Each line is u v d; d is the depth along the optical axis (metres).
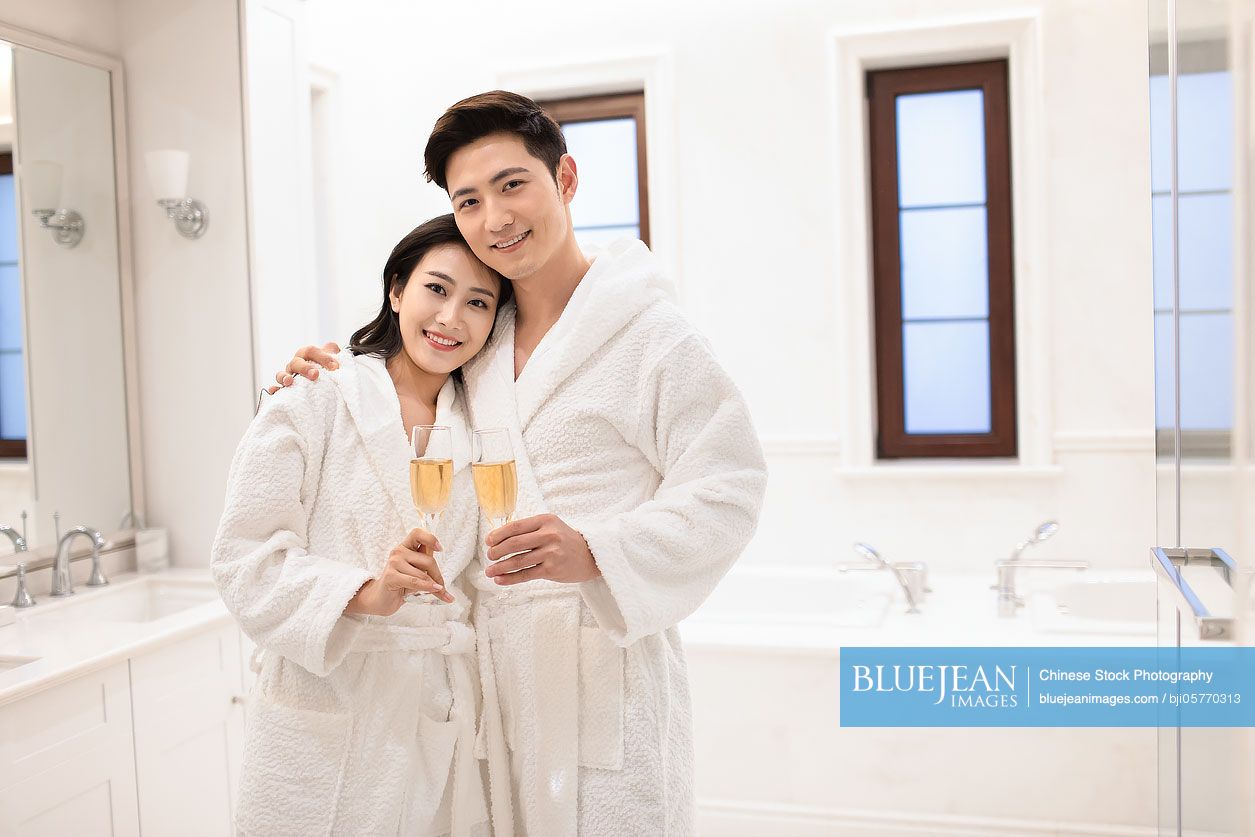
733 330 4.00
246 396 3.14
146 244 3.21
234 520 1.45
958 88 3.89
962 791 2.77
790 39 3.90
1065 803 2.72
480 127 1.47
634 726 1.47
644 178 4.14
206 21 3.12
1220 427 1.42
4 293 2.77
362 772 1.45
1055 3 3.66
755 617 3.11
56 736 2.23
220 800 2.76
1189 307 1.55
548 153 1.52
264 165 3.17
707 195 4.00
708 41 3.97
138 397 3.23
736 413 1.51
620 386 1.51
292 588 1.40
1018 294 3.79
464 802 1.50
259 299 3.13
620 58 4.02
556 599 1.49
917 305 4.00
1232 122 1.35
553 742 1.47
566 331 1.55
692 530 1.44
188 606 3.01
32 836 2.16
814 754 2.84
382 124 4.28
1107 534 3.71
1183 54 1.54
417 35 4.25
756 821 2.88
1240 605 1.35
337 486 1.50
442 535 1.49
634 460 1.54
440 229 1.57
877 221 3.99
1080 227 3.69
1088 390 3.72
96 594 2.88
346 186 4.03
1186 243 1.55
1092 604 3.47
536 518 1.34
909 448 4.02
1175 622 1.64
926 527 3.86
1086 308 3.70
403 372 1.60
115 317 3.14
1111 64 3.64
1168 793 1.73
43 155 2.90
